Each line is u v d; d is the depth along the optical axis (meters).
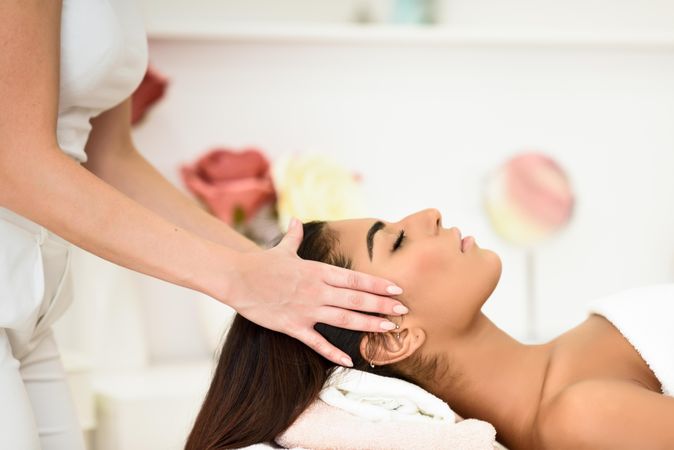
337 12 2.67
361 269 1.36
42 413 1.31
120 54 1.27
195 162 2.50
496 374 1.37
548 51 2.71
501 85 2.70
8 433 1.14
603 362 1.35
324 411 1.25
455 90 2.69
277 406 1.27
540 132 2.72
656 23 2.73
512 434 1.36
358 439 1.18
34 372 1.31
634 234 2.76
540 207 2.55
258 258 1.17
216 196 2.45
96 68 1.24
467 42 2.64
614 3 2.72
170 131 2.62
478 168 2.70
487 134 2.70
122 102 1.49
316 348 1.21
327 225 1.44
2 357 1.17
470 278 1.34
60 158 1.09
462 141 2.70
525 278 2.71
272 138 2.65
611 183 2.75
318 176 2.45
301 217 2.44
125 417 2.15
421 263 1.34
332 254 1.39
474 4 2.70
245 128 2.64
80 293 2.42
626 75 2.73
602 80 2.73
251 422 1.27
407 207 2.68
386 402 1.25
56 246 1.26
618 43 2.66
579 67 2.72
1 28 1.03
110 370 2.43
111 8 1.25
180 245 1.14
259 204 2.49
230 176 2.48
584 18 2.72
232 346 1.34
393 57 2.67
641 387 1.22
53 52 1.09
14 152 1.06
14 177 1.07
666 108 2.75
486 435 1.16
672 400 1.16
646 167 2.76
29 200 1.08
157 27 2.51
